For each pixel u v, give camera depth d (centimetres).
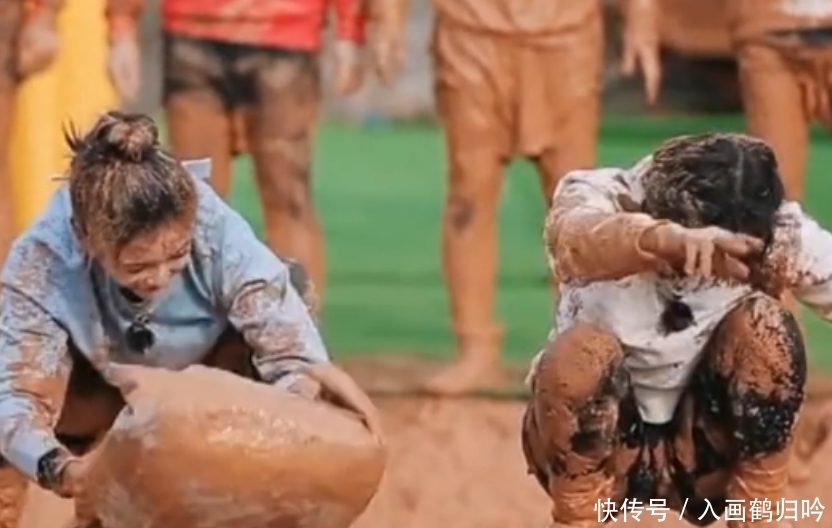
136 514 810
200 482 798
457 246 1617
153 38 2645
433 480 1413
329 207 2297
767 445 927
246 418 805
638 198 916
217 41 1559
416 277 2019
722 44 2609
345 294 1955
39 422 876
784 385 918
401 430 1518
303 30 1574
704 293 920
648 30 1631
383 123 2717
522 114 1591
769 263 912
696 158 901
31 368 885
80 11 1723
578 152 1603
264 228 1636
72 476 852
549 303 1919
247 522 809
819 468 1405
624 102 2642
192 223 854
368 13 1614
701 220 897
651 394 941
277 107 1573
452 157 1611
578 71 1591
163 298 890
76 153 848
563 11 1580
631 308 925
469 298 1620
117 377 827
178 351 902
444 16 1592
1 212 1553
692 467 948
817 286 923
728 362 922
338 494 818
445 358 1725
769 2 1532
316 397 854
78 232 856
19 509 961
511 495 1390
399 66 1616
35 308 886
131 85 1602
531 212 2289
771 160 909
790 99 1545
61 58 1717
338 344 1772
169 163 845
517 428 1524
